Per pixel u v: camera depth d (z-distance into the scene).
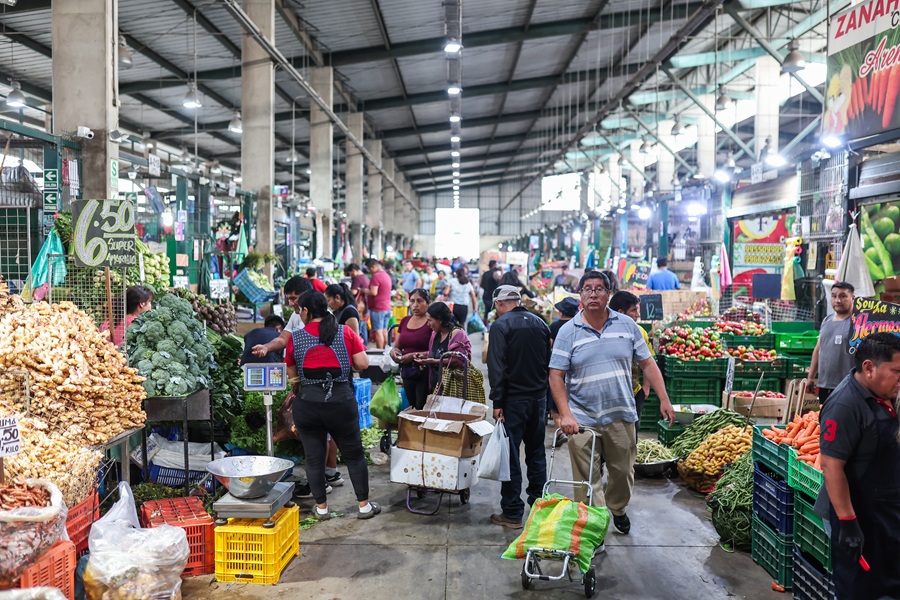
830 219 8.05
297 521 4.48
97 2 6.71
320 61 18.08
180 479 5.19
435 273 23.59
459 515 5.20
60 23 6.73
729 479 4.91
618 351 4.38
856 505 3.03
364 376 9.20
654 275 12.30
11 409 3.76
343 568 4.26
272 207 14.66
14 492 3.11
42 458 3.52
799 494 3.83
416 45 18.23
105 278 5.11
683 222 16.38
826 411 3.03
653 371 4.43
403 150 35.44
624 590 3.98
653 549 4.56
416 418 5.13
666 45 14.80
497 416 4.85
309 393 4.88
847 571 3.03
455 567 4.28
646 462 6.04
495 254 32.16
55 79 6.74
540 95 26.53
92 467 3.73
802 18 16.19
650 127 26.02
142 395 4.38
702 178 14.89
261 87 14.45
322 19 15.69
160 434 5.76
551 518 3.85
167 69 16.73
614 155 31.95
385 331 12.09
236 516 4.05
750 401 6.91
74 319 4.32
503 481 4.91
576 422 4.29
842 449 2.94
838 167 7.88
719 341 7.77
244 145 14.55
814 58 14.99
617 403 4.39
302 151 29.62
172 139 25.83
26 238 5.94
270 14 13.58
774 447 4.08
